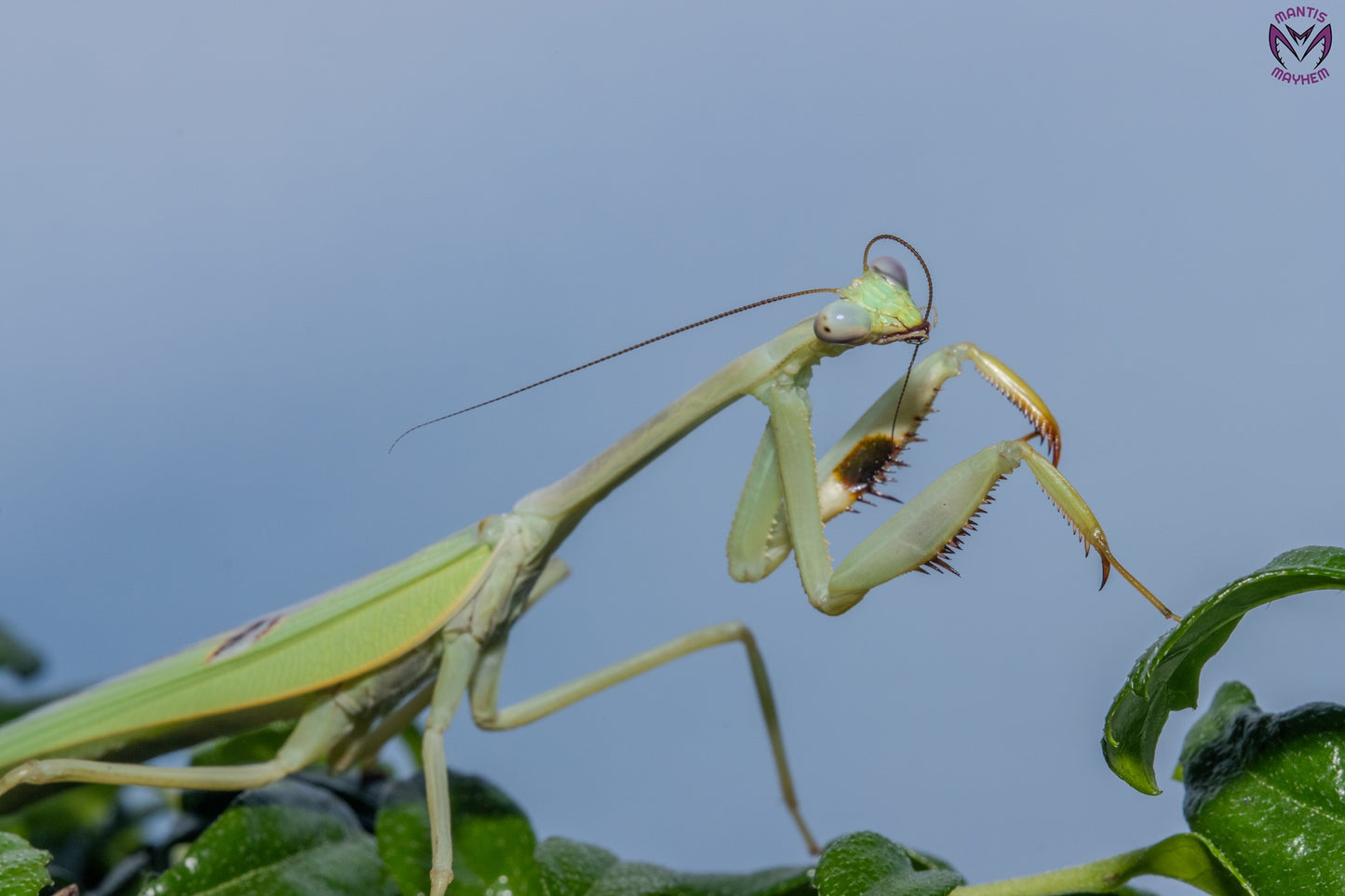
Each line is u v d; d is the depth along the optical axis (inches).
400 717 12.0
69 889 10.7
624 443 11.6
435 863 11.1
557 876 11.2
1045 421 11.2
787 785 12.3
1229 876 10.5
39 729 11.8
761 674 12.2
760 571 11.7
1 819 12.1
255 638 11.7
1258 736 10.6
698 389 11.5
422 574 11.7
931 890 10.5
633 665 12.0
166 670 11.8
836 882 10.6
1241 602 10.2
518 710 11.9
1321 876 10.4
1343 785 10.4
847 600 11.4
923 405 11.4
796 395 11.4
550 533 11.7
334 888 11.1
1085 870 10.6
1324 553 10.2
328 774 12.1
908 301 11.4
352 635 11.7
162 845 11.5
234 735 11.9
